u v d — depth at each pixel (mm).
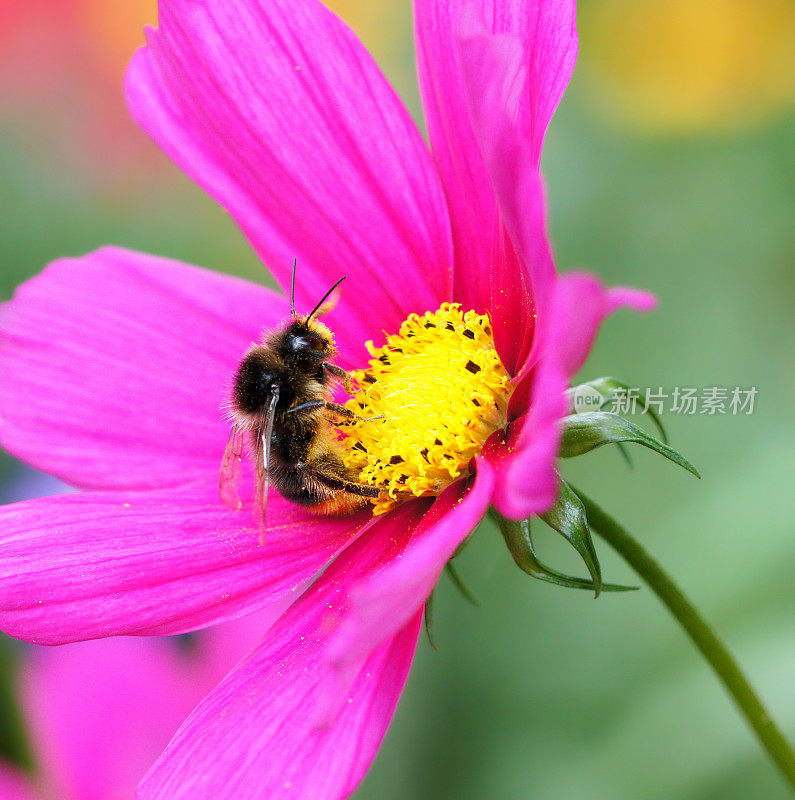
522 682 250
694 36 277
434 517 217
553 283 200
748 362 269
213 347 235
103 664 242
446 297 229
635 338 272
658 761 241
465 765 247
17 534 220
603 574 254
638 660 247
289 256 231
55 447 231
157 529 223
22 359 233
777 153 276
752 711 216
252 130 230
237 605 219
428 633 215
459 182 226
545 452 195
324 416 224
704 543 250
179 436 232
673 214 277
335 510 223
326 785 204
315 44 229
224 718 211
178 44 230
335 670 194
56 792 238
